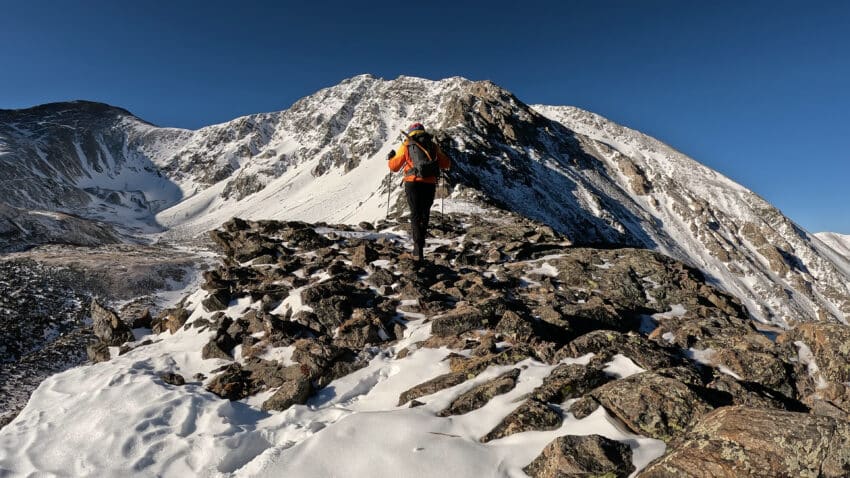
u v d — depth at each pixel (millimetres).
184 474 3979
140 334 9156
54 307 24547
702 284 9672
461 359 5477
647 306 8227
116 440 4426
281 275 9312
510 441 3799
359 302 7676
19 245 51188
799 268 116000
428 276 8984
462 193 46812
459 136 92438
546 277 9492
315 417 4734
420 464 3561
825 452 2920
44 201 183125
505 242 12469
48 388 6066
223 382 5699
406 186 8789
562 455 3334
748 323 7168
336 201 143625
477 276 9016
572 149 140500
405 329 6758
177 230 169000
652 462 3377
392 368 5773
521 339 5871
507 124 124062
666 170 150125
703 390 4223
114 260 37688
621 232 95562
